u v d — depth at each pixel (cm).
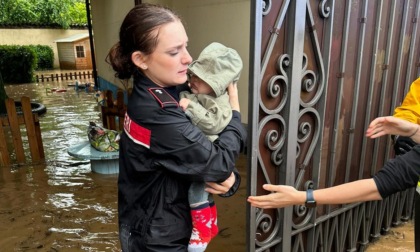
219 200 378
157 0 687
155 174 127
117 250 292
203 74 126
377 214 276
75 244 301
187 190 132
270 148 179
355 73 211
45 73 2031
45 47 2253
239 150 130
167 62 117
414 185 122
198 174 119
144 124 120
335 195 135
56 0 2353
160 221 129
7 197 395
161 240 128
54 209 365
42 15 2306
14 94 1316
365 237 268
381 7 209
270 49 162
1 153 494
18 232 321
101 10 1125
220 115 124
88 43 2236
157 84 124
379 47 222
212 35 543
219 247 291
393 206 290
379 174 128
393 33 229
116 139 466
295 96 177
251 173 172
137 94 124
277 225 195
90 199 388
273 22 162
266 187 148
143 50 117
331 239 234
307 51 181
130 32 118
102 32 1164
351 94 214
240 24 483
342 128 216
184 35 120
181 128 117
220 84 124
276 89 172
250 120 166
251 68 160
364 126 232
